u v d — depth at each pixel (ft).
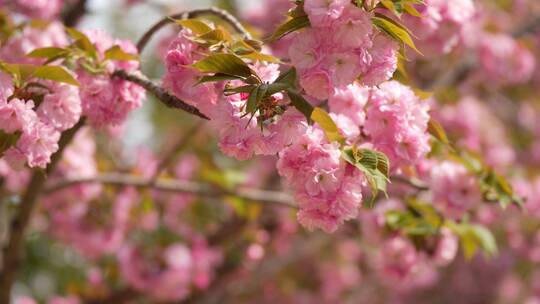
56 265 32.45
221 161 29.81
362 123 10.03
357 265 34.40
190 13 11.51
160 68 28.86
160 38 22.58
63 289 32.17
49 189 16.63
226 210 24.02
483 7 25.67
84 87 10.80
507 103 35.19
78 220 20.88
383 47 8.59
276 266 27.84
